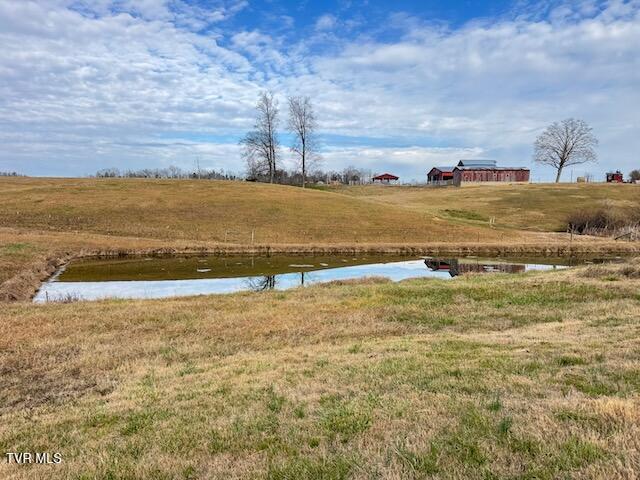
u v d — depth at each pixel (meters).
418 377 7.05
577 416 5.00
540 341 9.16
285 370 7.97
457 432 4.83
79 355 9.55
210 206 47.59
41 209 43.66
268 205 49.16
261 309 13.49
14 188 55.50
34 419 6.39
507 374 6.92
